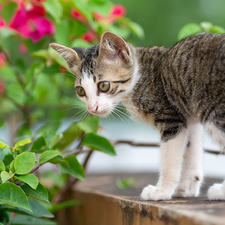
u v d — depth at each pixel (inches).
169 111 28.2
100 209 29.1
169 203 25.5
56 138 28.2
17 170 25.6
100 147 29.0
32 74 31.4
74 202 31.4
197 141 28.6
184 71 27.7
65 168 28.0
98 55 29.3
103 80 29.2
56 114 33.4
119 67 29.3
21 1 31.2
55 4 30.3
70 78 33.5
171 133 28.0
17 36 32.2
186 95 27.8
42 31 31.2
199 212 23.5
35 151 28.0
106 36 28.9
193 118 28.3
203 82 27.0
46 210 27.3
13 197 25.2
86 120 30.8
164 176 27.5
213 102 26.8
